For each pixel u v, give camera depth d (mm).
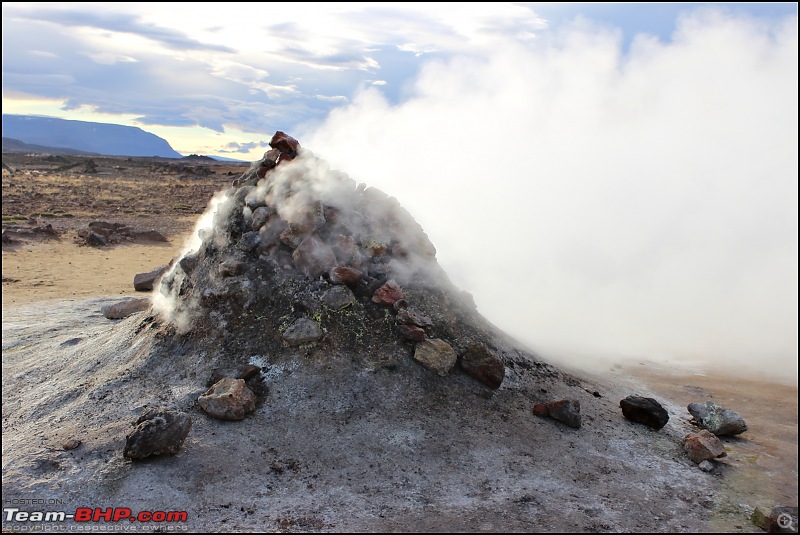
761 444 5922
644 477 5129
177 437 4766
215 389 5516
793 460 5531
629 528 4383
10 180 38250
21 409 5926
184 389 5785
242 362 6000
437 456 5121
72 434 5168
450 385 5973
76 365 6828
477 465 5055
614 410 6406
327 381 5734
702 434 5707
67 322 9211
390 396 5695
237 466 4746
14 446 5012
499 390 6121
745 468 5391
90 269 14875
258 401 5535
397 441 5223
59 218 23094
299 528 4137
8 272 13852
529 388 6332
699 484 5078
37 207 25547
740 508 4727
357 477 4785
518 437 5508
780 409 6859
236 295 6492
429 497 4609
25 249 16672
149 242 19391
